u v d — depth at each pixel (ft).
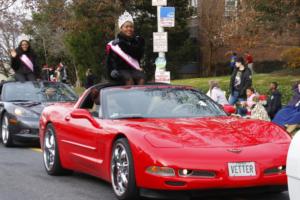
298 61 82.64
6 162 36.68
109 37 104.63
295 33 79.97
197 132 23.32
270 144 22.59
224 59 110.11
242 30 77.77
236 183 21.34
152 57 104.27
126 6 78.48
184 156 21.56
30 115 44.24
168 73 47.26
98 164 26.04
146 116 26.20
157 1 46.68
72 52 111.86
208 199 24.62
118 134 24.07
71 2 78.48
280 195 25.20
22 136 43.80
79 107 29.68
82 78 112.78
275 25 75.31
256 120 25.93
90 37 105.81
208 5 108.58
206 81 89.81
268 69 100.94
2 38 150.92
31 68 54.08
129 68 34.55
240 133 23.43
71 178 30.63
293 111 45.19
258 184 21.62
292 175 16.71
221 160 21.44
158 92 27.94
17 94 47.98
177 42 107.34
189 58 109.09
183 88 28.81
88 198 25.39
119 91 27.86
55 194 26.48
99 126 26.07
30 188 28.02
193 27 114.42
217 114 27.12
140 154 22.24
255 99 51.03
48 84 49.32
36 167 34.53
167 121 25.08
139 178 22.33
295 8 70.79
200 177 21.31
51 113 31.89
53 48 137.80
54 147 30.99
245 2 75.66
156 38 46.70
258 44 84.99
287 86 71.67
